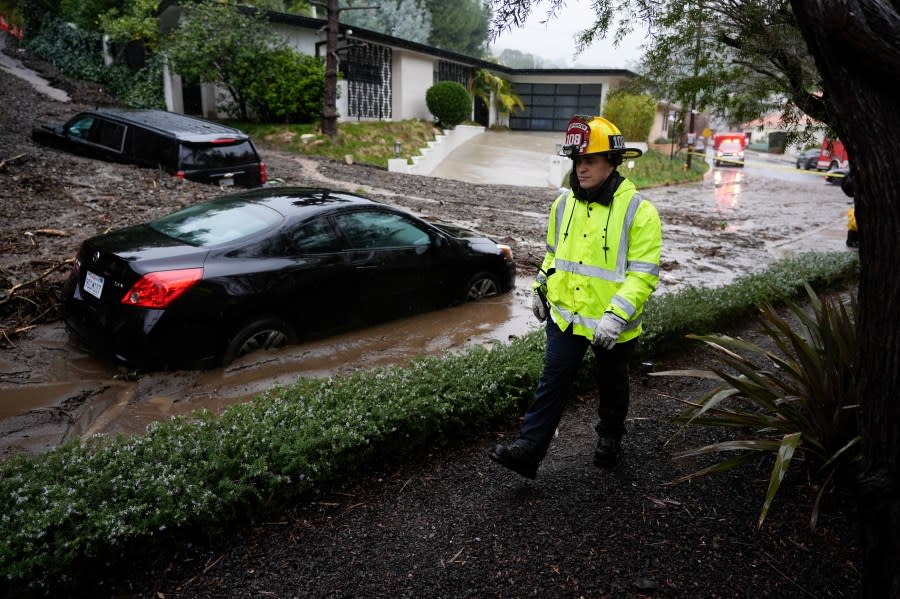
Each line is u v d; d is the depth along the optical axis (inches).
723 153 1569.9
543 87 1487.5
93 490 109.3
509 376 171.6
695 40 191.3
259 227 211.5
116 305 187.3
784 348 141.6
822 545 114.0
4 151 439.2
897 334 78.1
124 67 933.8
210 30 807.1
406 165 830.5
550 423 127.7
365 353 223.5
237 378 195.2
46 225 328.5
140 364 186.5
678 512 125.1
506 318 268.7
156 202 384.5
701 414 133.0
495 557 111.9
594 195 122.0
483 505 128.5
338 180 627.8
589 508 126.9
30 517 99.5
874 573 82.1
